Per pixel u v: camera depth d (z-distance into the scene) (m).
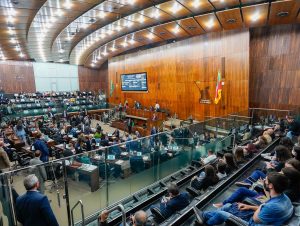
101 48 19.73
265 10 9.62
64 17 11.43
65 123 16.41
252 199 3.08
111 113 21.19
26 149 8.88
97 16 11.40
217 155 6.44
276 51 12.04
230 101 12.93
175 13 10.68
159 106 17.33
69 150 8.33
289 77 11.64
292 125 7.03
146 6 10.06
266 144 6.11
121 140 11.12
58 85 27.95
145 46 19.95
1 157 4.98
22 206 2.46
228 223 2.66
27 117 17.73
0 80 23.64
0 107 17.36
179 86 15.94
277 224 2.22
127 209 4.22
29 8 9.91
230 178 4.25
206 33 13.91
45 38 15.60
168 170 6.69
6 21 11.41
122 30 14.07
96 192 5.00
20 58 24.16
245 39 12.20
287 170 2.86
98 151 5.02
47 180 4.10
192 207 3.36
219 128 8.92
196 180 4.50
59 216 4.34
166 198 3.83
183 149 7.12
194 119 14.97
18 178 3.58
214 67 13.61
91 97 24.81
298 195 2.81
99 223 3.13
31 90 25.88
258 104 12.77
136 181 5.87
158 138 6.38
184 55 15.40
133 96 20.86
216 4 9.39
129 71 21.00
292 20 10.87
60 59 25.45
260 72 12.63
